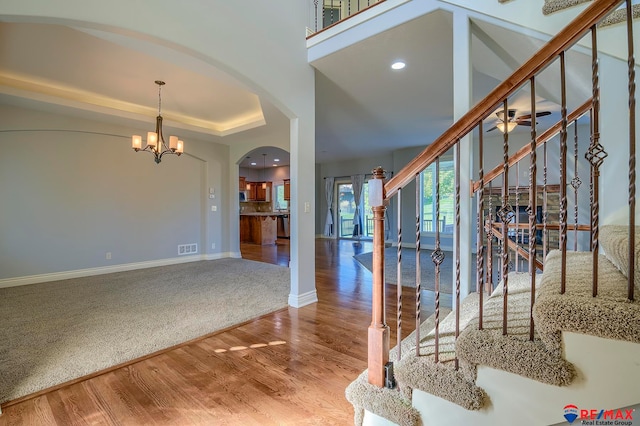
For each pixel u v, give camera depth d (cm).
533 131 114
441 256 134
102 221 504
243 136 588
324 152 855
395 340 243
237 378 198
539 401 104
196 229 629
